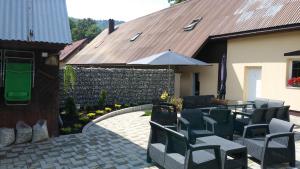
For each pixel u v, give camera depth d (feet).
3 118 27.04
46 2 28.50
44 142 27.45
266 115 28.22
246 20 52.29
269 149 21.21
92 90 46.42
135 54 73.67
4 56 26.50
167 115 31.65
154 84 53.31
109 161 22.75
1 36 23.16
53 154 24.13
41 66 28.19
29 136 27.07
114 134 30.94
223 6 65.36
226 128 27.91
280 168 21.76
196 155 19.40
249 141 22.94
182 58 44.78
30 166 21.44
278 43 45.47
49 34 24.97
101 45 107.34
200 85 61.41
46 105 28.73
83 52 114.93
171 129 20.18
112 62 78.64
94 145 26.81
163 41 69.92
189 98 37.42
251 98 50.98
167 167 19.76
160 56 43.93
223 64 49.80
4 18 25.09
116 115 42.47
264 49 47.78
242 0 61.57
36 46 25.67
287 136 21.70
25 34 24.09
